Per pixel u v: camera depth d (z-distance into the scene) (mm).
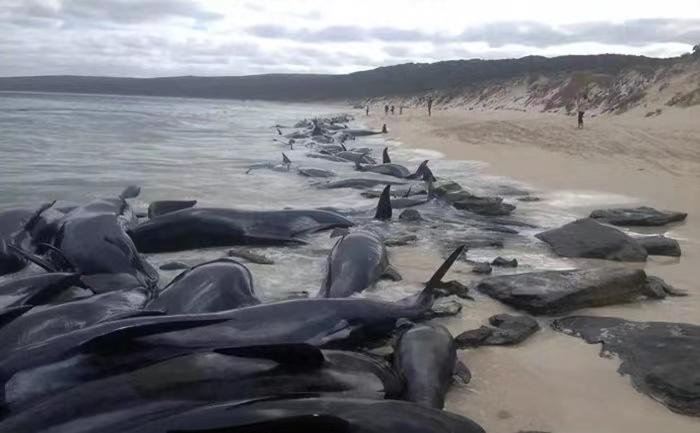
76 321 6078
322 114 83062
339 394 4543
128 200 13547
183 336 5488
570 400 5238
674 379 5348
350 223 11164
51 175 16391
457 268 8852
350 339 6191
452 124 42750
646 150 21797
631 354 5945
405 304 6730
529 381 5566
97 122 41750
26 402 4688
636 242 9617
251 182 16688
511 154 22984
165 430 3859
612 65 83188
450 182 14023
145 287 7391
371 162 21906
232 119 58688
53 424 4180
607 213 12164
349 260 8156
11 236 8961
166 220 9734
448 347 5613
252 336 5730
